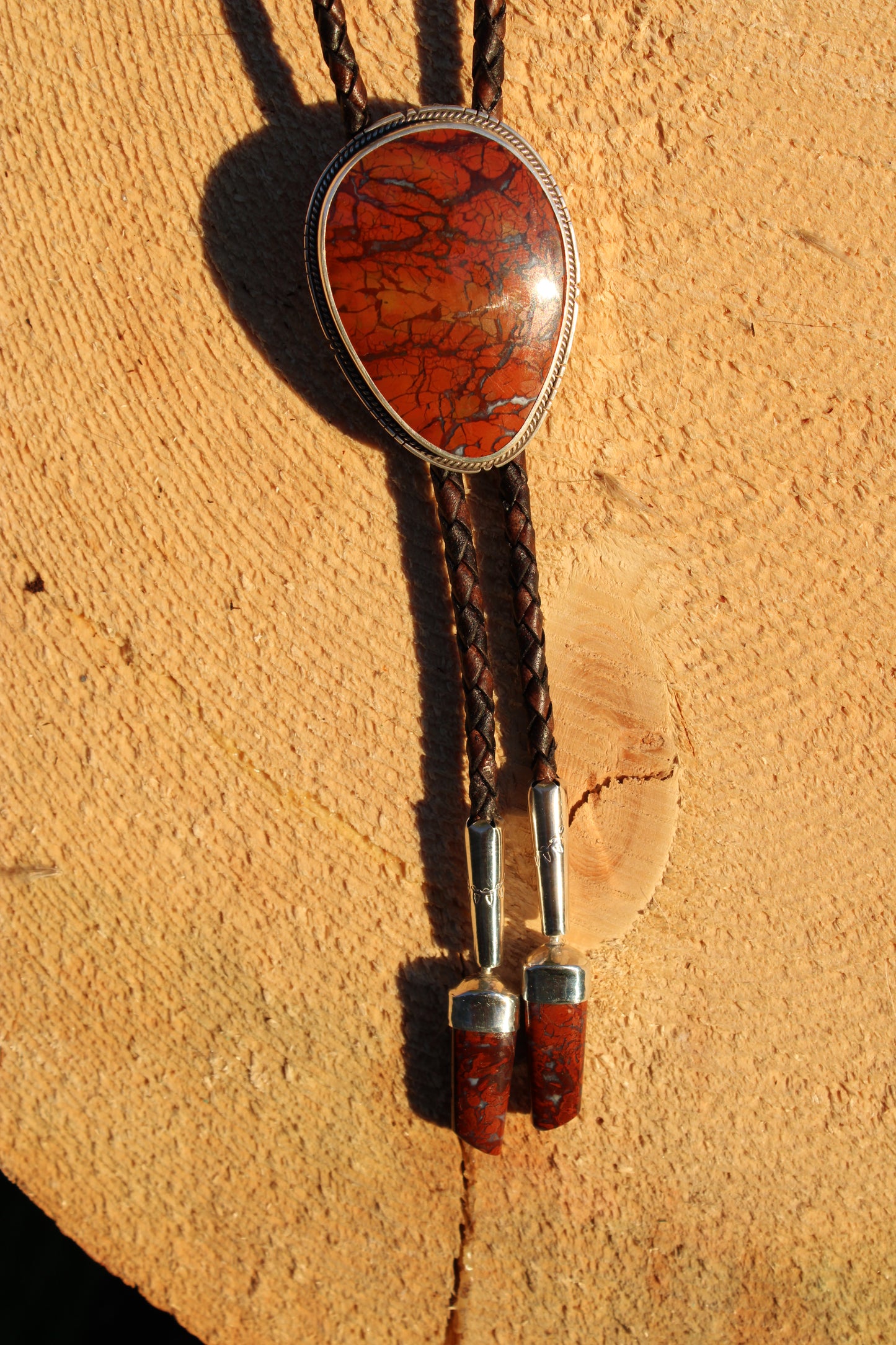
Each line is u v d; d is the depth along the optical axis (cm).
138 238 33
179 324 33
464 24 33
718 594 34
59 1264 35
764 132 33
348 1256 33
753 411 34
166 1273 33
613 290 33
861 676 34
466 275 31
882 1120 33
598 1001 33
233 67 33
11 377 33
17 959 33
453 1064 32
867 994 33
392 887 33
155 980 33
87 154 33
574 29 33
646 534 34
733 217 33
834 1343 33
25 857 33
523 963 33
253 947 33
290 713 33
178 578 33
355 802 33
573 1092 31
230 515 33
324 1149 33
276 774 33
